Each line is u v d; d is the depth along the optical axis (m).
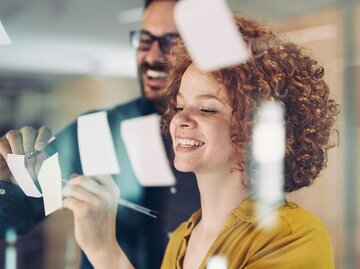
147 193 1.20
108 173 1.24
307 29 1.11
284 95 1.07
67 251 1.25
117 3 1.22
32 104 1.32
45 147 1.27
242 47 1.07
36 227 1.27
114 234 1.23
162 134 1.19
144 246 1.20
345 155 1.08
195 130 1.13
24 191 1.26
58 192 1.25
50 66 1.33
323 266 1.07
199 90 1.12
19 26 1.35
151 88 1.20
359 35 1.13
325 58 1.11
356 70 1.10
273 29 1.09
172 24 1.17
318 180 1.08
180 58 1.15
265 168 1.08
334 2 1.14
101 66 1.27
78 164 1.25
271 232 1.08
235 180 1.11
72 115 1.29
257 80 1.07
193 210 1.16
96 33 1.27
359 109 1.09
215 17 1.06
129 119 1.23
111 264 1.22
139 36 1.22
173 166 1.17
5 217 1.26
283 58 1.08
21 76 1.35
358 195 1.07
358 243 1.08
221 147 1.11
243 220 1.10
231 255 1.10
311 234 1.08
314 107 1.08
